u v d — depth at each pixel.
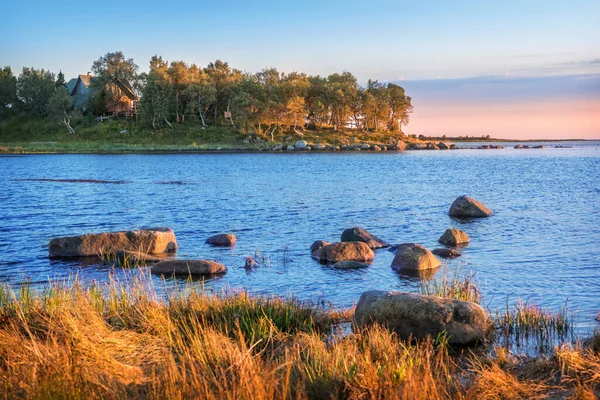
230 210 31.69
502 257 19.00
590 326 11.03
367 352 8.02
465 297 12.71
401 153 125.12
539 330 10.68
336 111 142.25
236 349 7.82
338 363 7.59
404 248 18.11
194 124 127.44
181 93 125.19
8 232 24.67
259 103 121.88
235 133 124.44
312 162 84.31
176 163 80.19
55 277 16.94
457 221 27.50
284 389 6.06
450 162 88.50
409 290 14.90
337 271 17.44
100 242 20.19
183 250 21.12
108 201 35.81
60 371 6.59
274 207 32.91
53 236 23.84
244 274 17.20
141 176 57.09
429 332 9.94
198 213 30.58
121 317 10.48
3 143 120.31
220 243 22.05
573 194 39.56
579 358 7.80
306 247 21.34
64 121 126.19
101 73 129.88
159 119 123.06
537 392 7.08
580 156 119.69
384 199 36.94
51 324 9.02
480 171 66.31
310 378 7.08
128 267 18.31
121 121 127.62
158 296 14.12
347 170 66.94
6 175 57.12
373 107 148.12
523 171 66.56
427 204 34.28
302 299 14.12
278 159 91.56
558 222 26.69
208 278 16.80
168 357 7.65
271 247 21.44
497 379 7.27
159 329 9.62
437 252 19.70
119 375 7.23
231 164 78.50
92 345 7.83
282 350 8.84
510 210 31.42
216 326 10.18
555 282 15.34
